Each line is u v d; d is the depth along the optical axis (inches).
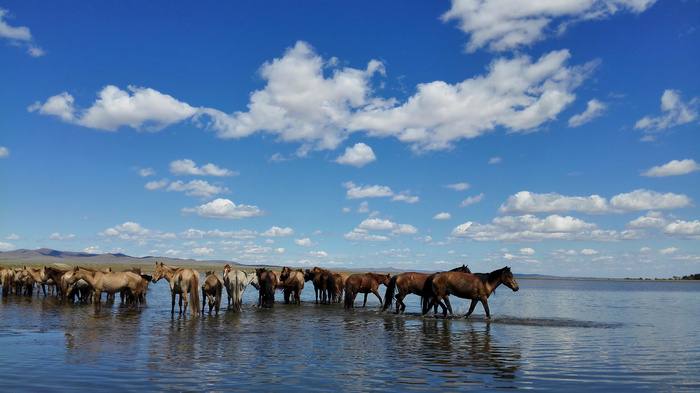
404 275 969.5
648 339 649.0
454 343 578.2
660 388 366.9
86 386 349.7
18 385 350.6
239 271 970.7
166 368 414.9
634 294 2869.1
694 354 524.4
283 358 468.4
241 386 355.6
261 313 957.2
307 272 1331.2
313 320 827.4
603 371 427.2
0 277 1481.3
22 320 775.1
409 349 530.3
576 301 1768.0
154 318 823.7
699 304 1658.5
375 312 1003.3
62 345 532.1
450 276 882.1
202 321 789.2
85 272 1090.7
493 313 1071.0
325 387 355.6
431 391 348.5
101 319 799.1
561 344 584.1
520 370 426.6
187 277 860.0
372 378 387.2
